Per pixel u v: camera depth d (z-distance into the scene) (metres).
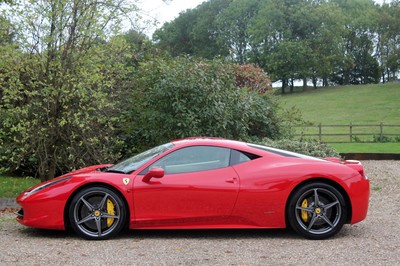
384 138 26.86
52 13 8.23
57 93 8.46
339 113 51.56
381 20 77.25
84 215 5.91
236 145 6.20
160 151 6.24
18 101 9.15
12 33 8.52
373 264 4.82
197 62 12.23
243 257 5.11
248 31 71.69
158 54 13.04
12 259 5.00
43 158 9.20
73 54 8.59
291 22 72.88
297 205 5.93
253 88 20.02
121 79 10.50
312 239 5.93
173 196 5.87
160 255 5.18
